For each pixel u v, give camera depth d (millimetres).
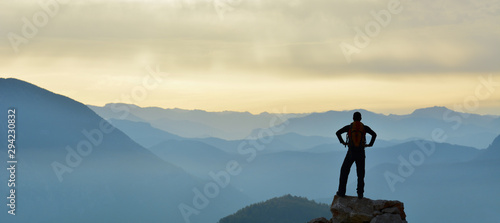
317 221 23250
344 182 23172
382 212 22125
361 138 22422
